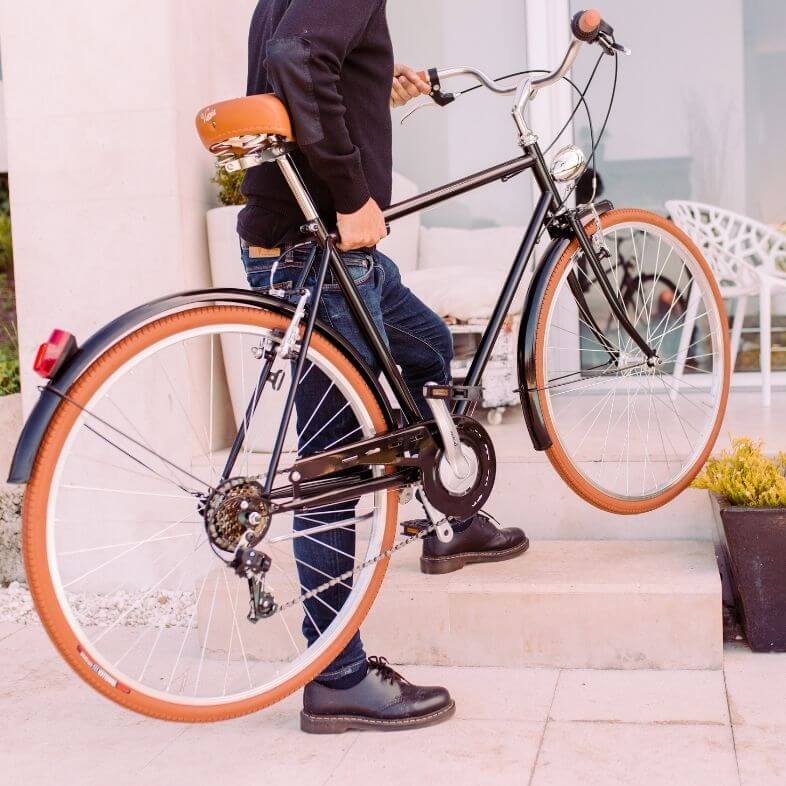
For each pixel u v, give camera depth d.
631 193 4.02
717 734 1.85
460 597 2.25
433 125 4.09
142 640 2.56
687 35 3.93
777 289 3.47
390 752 1.87
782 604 2.19
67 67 2.88
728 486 2.28
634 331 2.35
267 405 2.93
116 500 2.90
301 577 1.97
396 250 3.78
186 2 2.96
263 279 1.90
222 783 1.79
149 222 2.87
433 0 4.04
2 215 4.62
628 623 2.19
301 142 1.67
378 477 1.92
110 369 1.62
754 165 3.95
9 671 2.39
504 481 2.61
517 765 1.78
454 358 3.22
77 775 1.85
